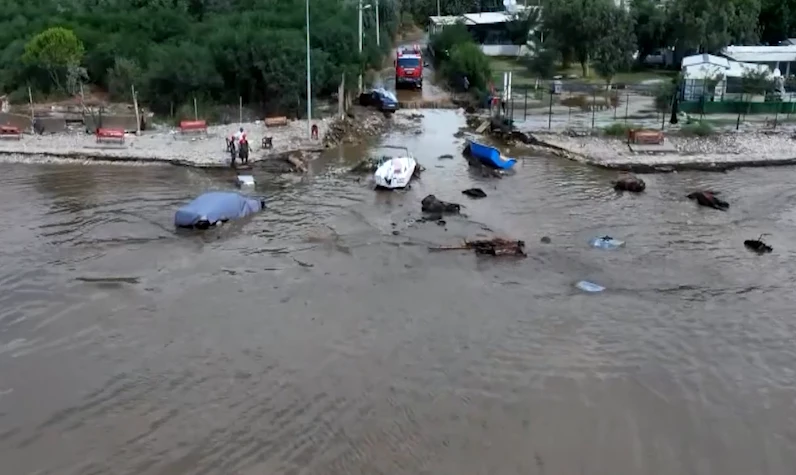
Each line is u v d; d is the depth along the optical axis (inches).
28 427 655.8
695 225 1178.0
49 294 904.3
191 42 2074.3
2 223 1128.8
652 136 1635.1
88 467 605.0
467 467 607.8
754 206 1277.1
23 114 1743.4
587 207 1261.1
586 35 2475.4
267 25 2256.4
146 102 1897.1
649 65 2839.6
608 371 751.7
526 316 866.8
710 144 1656.0
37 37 1956.2
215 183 1354.6
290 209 1222.9
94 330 821.9
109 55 2048.5
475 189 1322.6
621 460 620.4
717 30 2701.8
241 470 602.9
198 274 968.9
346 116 1871.3
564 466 611.2
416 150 1637.6
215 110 1844.2
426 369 751.7
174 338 806.5
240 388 715.4
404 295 918.4
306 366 754.2
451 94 2233.0
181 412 677.9
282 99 1851.6
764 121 1856.5
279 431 652.7
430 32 3373.5
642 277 977.5
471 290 934.4
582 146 1641.2
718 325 850.1
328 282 951.6
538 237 1115.3
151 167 1455.5
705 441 647.1
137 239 1081.4
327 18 2417.6
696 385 730.2
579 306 893.2
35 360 762.2
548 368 756.0
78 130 1685.5
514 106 2038.6
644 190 1360.7
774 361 776.9
